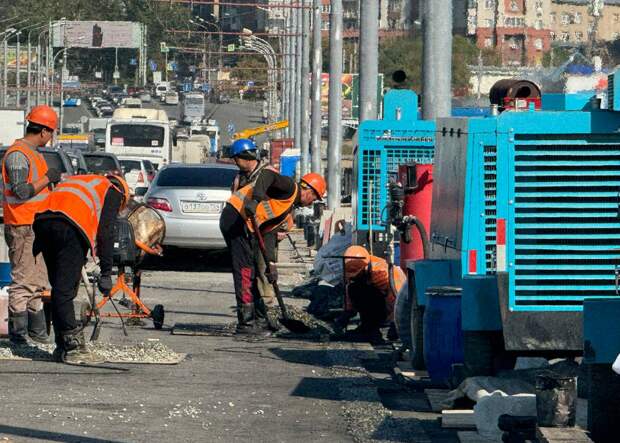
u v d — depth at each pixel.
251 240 24.94
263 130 138.00
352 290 24.69
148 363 20.75
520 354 17.33
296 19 116.19
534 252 16.69
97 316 22.48
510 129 16.72
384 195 34.78
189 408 16.70
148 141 108.00
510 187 16.72
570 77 19.30
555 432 13.90
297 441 14.80
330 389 18.61
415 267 19.91
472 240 18.31
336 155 61.22
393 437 15.09
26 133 22.12
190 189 43.16
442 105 29.48
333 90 61.28
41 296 22.11
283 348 23.47
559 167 16.75
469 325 17.00
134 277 27.02
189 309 30.56
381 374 20.47
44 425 15.24
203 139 143.50
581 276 16.67
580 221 16.73
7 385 18.14
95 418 15.81
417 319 20.12
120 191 21.52
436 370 18.61
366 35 45.66
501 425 14.49
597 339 14.25
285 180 25.27
